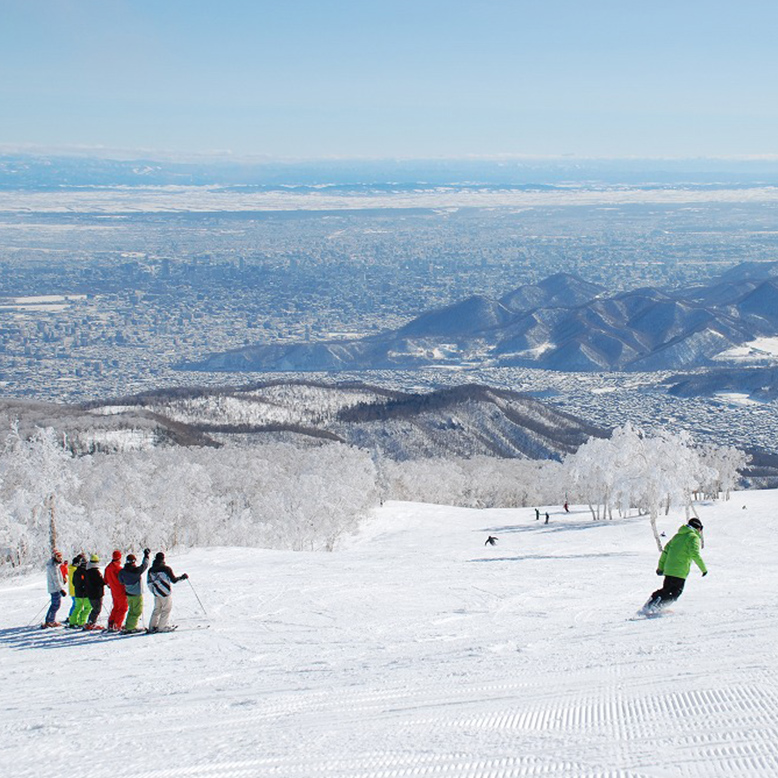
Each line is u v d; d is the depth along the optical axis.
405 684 12.91
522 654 14.88
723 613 17.56
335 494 86.06
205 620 23.47
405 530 92.50
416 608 24.52
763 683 10.18
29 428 162.75
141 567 22.75
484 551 56.56
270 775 8.41
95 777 8.98
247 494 107.56
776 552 43.66
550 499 128.25
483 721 9.84
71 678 16.61
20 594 33.91
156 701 13.45
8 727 12.27
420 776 7.87
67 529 55.03
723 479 92.81
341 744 9.37
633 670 12.07
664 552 19.30
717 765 7.26
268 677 14.93
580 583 29.52
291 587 30.77
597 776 7.30
